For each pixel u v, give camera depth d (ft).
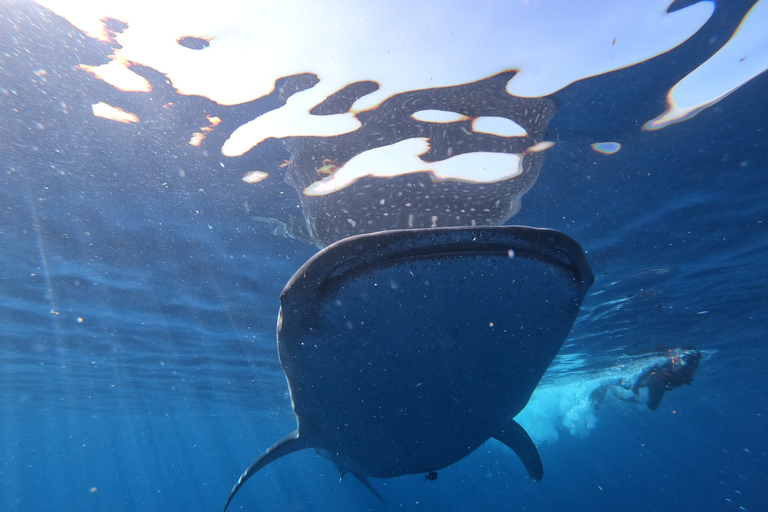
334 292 8.07
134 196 26.71
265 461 15.48
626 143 23.76
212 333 50.83
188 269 35.70
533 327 9.20
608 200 28.91
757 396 140.46
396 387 10.15
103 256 33.30
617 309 48.52
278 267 35.65
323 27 16.79
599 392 107.65
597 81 19.79
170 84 19.27
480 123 21.40
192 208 28.02
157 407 108.78
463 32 17.12
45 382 78.69
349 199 25.64
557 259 8.34
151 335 51.37
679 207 30.19
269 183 25.49
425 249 7.75
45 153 23.16
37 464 349.00
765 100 21.57
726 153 25.05
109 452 271.49
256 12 16.29
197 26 16.71
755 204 30.07
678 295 46.39
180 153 23.36
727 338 68.03
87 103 20.21
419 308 8.35
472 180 24.82
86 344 54.54
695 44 18.26
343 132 21.74
